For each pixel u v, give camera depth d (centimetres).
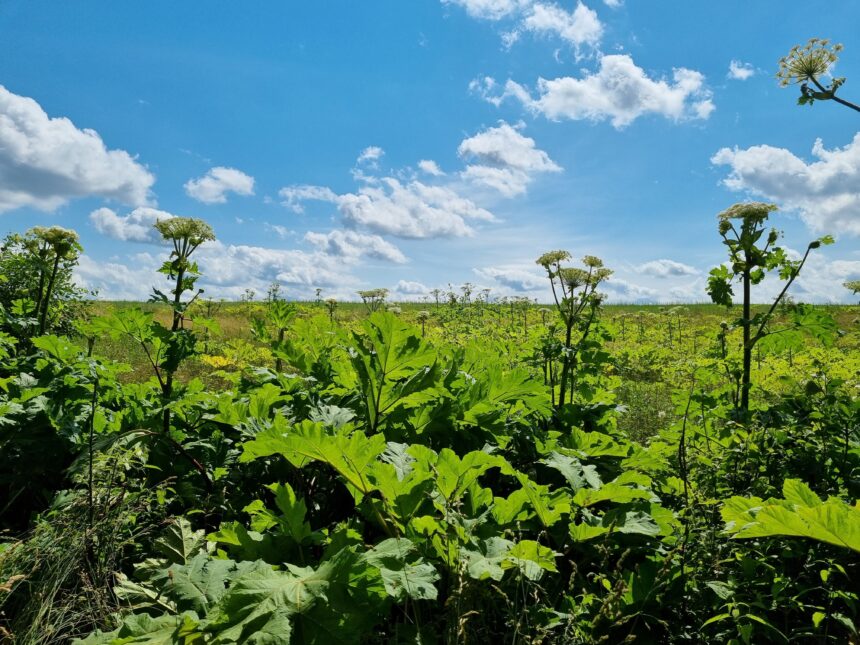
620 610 232
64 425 358
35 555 267
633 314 2344
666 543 291
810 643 244
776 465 356
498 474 374
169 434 381
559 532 286
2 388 419
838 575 263
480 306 2158
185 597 201
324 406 337
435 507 257
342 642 178
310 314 1510
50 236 512
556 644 223
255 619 173
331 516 325
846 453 350
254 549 244
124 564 292
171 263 397
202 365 868
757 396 497
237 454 386
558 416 477
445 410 349
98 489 302
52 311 783
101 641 188
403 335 325
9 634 223
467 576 211
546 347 512
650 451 408
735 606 243
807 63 373
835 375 544
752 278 444
